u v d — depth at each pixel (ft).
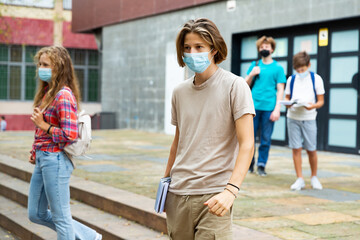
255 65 24.11
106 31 62.13
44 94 13.06
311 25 36.27
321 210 16.78
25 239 18.29
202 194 8.73
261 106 23.59
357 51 33.27
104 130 56.59
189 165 8.96
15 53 83.97
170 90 50.39
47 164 12.20
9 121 83.87
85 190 19.81
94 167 26.30
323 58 35.63
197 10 45.85
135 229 15.90
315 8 34.78
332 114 35.27
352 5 32.22
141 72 55.31
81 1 67.00
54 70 12.38
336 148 35.09
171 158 9.83
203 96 8.91
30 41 82.79
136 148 36.29
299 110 20.21
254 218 15.58
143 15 53.78
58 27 84.74
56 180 12.23
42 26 83.46
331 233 13.99
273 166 27.27
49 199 12.35
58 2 84.23
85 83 88.84
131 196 18.49
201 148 8.86
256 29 39.60
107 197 18.33
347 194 19.54
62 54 12.50
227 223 8.65
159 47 51.96
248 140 8.52
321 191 20.10
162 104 51.83
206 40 8.49
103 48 62.90
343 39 34.22
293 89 20.57
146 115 54.65
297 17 36.11
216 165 8.76
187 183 8.91
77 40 86.43
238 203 17.65
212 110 8.79
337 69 34.78
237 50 42.57
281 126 39.19
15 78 84.23
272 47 23.71
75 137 12.17
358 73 33.30
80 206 19.30
